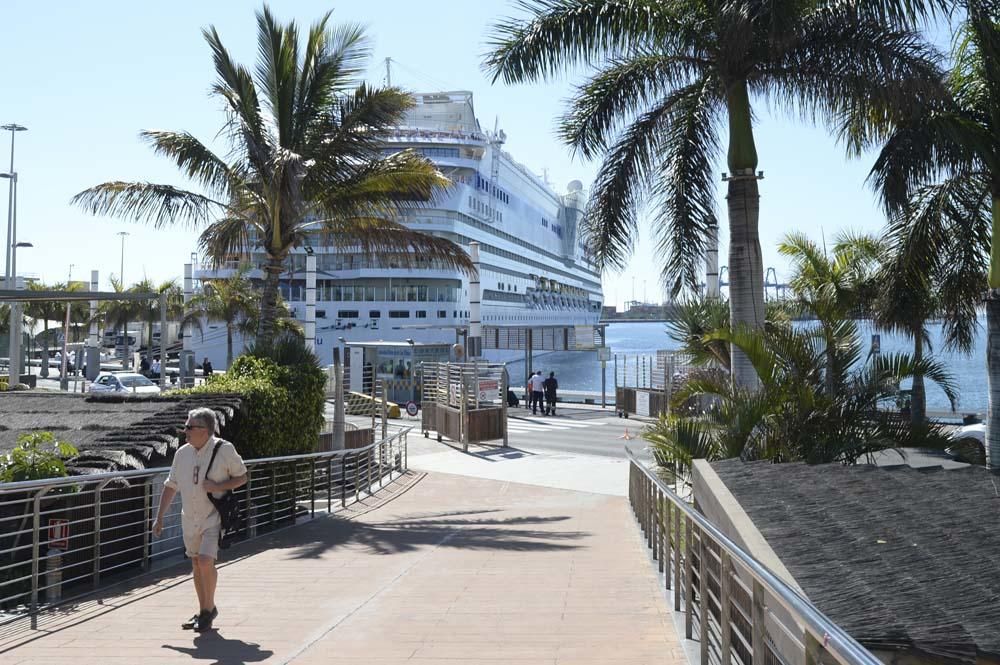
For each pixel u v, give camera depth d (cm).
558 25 1343
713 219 1476
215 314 5225
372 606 718
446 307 5806
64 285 5641
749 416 1013
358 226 1894
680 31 1327
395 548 1091
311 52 1786
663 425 1104
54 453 988
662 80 1457
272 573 904
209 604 630
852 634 372
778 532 560
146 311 6016
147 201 1775
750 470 825
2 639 608
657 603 723
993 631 375
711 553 497
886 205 1277
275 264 1789
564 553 1032
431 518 1418
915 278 1362
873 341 1608
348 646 577
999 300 1170
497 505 1622
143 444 1112
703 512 790
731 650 463
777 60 1305
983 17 1115
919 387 1619
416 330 5756
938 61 1206
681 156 1480
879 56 1199
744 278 1292
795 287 1830
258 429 1412
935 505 638
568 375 8944
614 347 15912
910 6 1158
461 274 5972
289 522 1381
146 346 7444
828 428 1012
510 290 7488
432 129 6169
